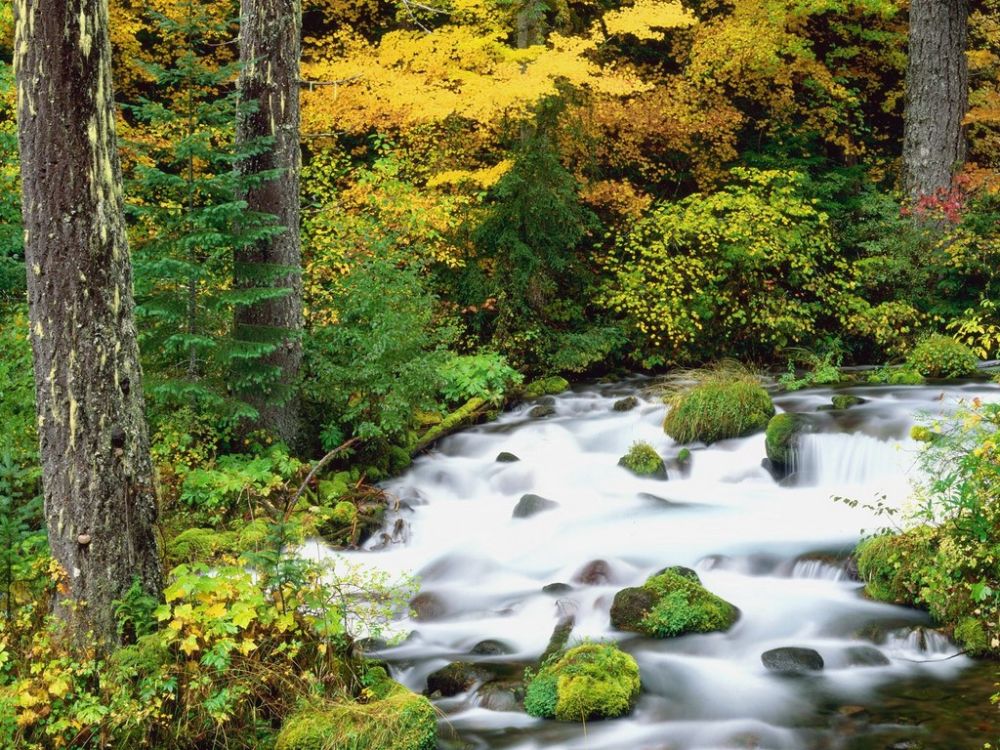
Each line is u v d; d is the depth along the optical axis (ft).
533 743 19.39
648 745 19.15
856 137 68.80
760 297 53.11
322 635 19.94
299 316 34.71
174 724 17.97
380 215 42.47
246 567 24.22
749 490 34.42
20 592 19.95
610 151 59.00
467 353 49.57
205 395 30.30
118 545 19.22
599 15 63.31
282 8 33.63
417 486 36.42
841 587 25.79
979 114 55.36
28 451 26.35
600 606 25.34
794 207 53.06
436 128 50.90
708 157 60.95
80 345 18.95
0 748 16.67
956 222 54.13
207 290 33.27
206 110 29.78
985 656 21.94
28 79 18.81
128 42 50.62
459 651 23.97
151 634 18.71
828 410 37.55
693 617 23.86
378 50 47.98
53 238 18.86
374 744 18.01
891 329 52.49
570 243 50.39
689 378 45.65
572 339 50.57
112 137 19.57
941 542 22.59
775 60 57.62
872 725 19.33
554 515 32.68
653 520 31.48
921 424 33.50
